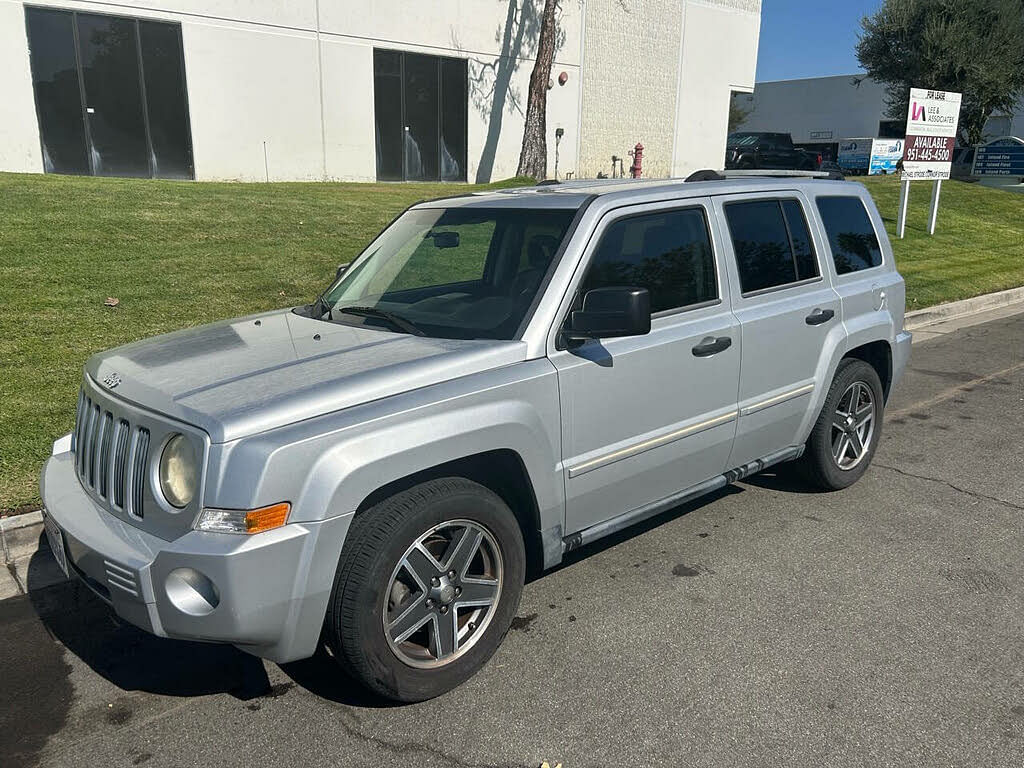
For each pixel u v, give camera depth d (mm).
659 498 4043
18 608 3877
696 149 30672
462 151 23406
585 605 3852
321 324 3803
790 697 3156
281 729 3016
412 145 22250
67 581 4125
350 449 2783
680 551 4422
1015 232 18859
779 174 4973
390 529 2889
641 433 3760
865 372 5078
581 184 4422
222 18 18312
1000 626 3662
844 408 5137
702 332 3943
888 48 32875
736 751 2861
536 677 3299
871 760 2811
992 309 12398
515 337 3361
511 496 3523
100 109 17266
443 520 3033
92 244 9562
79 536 2895
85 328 7254
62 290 8062
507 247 3762
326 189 15867
